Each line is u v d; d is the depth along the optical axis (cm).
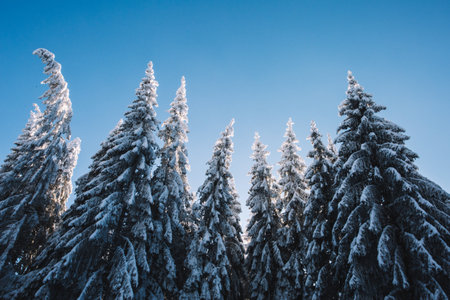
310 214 1605
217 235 1725
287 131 2253
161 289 1495
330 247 1537
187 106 2170
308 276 1482
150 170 1645
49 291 1148
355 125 1470
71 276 1211
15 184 1599
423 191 1127
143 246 1436
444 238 998
